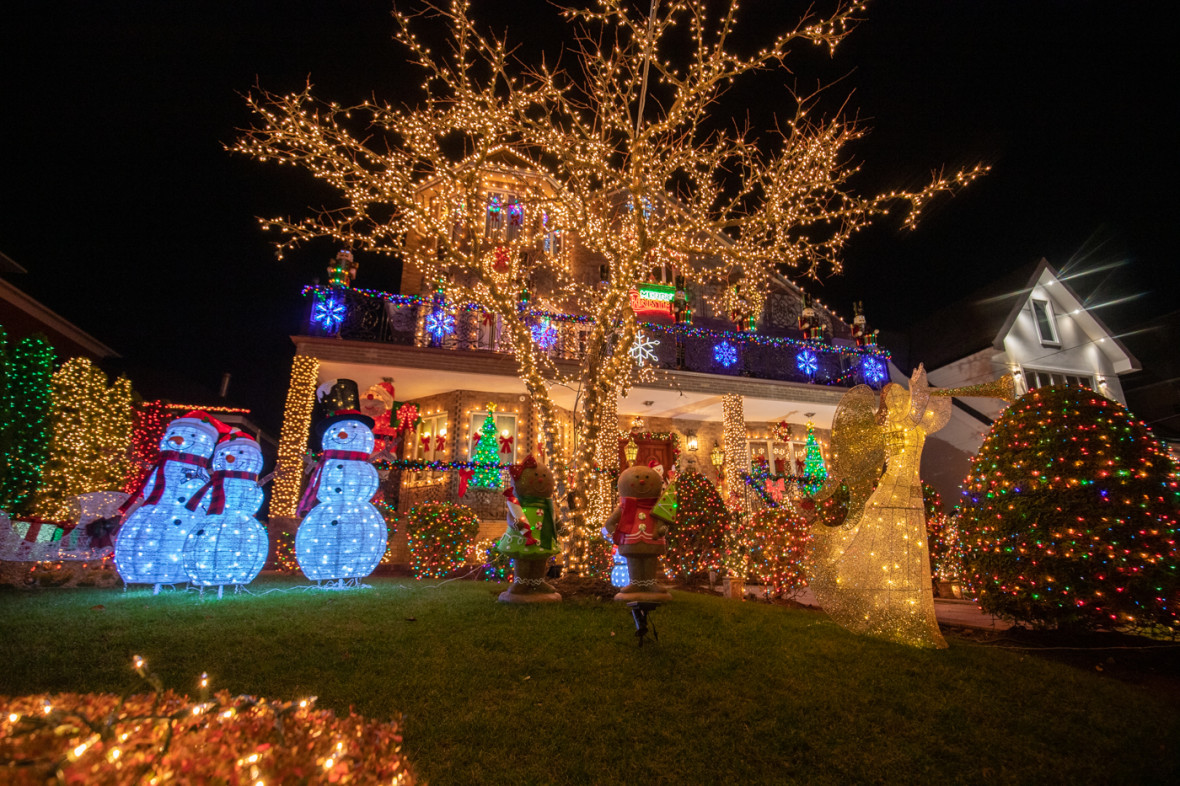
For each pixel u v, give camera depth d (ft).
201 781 4.31
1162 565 18.26
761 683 14.96
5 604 21.27
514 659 15.83
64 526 30.86
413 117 29.30
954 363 66.13
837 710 13.60
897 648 18.12
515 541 22.94
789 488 58.44
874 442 20.72
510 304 30.19
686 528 34.19
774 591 31.68
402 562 38.60
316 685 13.52
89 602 21.99
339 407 42.68
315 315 45.91
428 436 52.01
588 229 31.58
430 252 34.53
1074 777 11.41
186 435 26.43
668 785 10.57
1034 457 20.75
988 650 18.54
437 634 17.75
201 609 20.52
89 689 12.67
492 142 28.30
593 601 23.84
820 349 59.36
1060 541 19.48
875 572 19.60
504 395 52.39
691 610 22.77
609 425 47.09
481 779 10.25
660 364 54.85
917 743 12.41
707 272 38.99
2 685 12.59
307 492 29.45
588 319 49.19
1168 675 17.35
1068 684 15.66
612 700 13.64
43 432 39.63
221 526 24.88
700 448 61.11
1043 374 64.28
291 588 27.12
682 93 27.48
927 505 34.35
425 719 12.21
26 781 3.80
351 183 30.71
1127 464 19.47
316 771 4.93
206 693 5.83
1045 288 67.67
